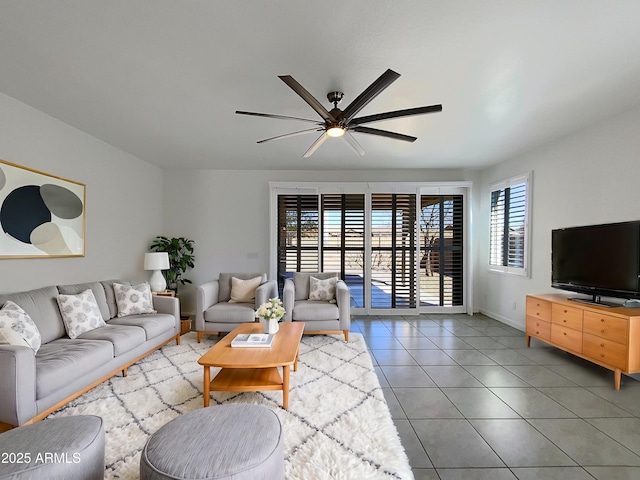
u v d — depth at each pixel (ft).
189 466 3.78
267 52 6.56
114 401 7.56
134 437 6.18
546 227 12.51
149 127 10.87
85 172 11.46
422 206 17.37
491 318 16.17
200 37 6.08
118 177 13.35
